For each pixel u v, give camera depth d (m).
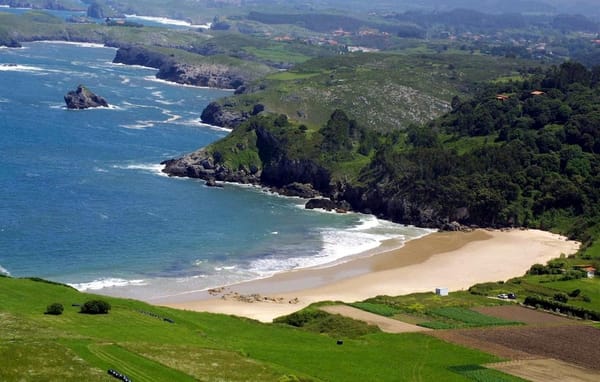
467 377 117.38
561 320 152.12
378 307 154.62
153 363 106.12
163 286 167.50
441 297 165.88
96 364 102.00
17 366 96.94
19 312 124.19
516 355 128.75
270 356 120.25
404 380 114.75
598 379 119.31
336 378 113.00
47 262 177.12
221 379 103.62
